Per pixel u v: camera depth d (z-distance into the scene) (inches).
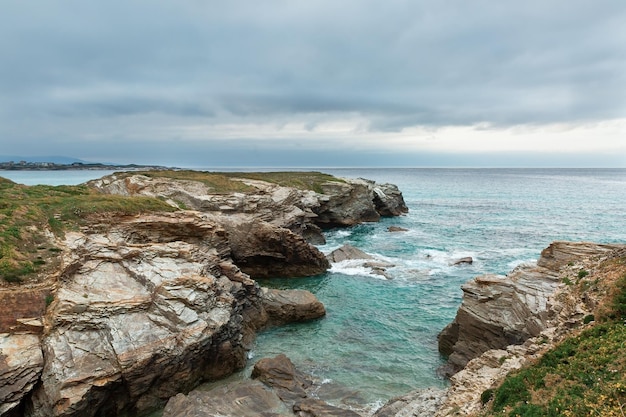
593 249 986.7
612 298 680.4
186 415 723.4
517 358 705.0
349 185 3376.0
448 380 958.4
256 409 773.3
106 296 899.4
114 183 2187.5
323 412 765.3
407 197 5629.9
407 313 1384.1
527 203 4724.4
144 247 1101.1
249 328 1203.9
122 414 817.5
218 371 971.9
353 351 1109.1
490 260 2086.6
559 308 799.7
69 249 1001.5
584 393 477.7
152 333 869.8
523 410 490.0
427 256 2172.7
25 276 876.6
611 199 4990.2
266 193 2434.8
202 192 2257.6
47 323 802.8
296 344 1155.9
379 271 1862.7
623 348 534.3
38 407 729.6
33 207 1203.2
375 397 874.1
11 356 729.6
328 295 1577.3
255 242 1830.7
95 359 789.2
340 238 2753.4
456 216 3769.7
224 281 1192.8
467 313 1034.7
